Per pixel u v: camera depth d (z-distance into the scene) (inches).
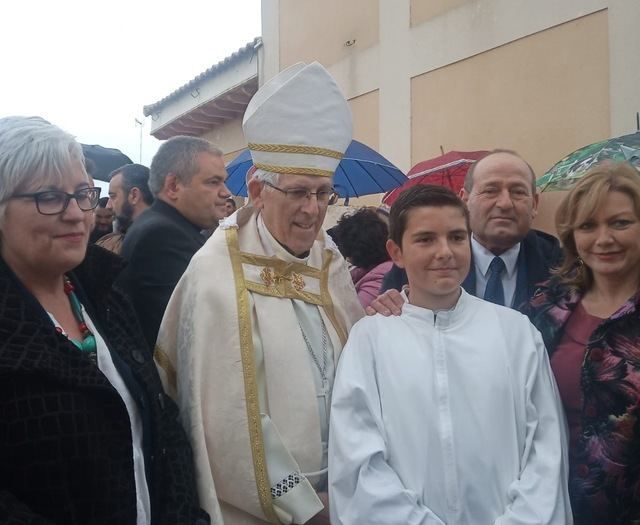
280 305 82.6
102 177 234.8
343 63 273.9
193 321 79.0
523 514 66.2
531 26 198.2
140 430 67.9
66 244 61.7
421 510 66.8
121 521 59.6
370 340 77.6
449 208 76.0
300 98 80.7
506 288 102.2
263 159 81.4
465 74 220.4
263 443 76.4
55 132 61.3
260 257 83.9
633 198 76.3
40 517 54.0
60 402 57.3
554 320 83.5
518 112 203.0
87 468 57.9
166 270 104.3
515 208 99.5
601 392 73.7
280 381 79.4
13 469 55.4
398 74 246.4
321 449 79.7
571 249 84.3
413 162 241.1
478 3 215.3
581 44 185.3
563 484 69.7
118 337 70.7
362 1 263.6
